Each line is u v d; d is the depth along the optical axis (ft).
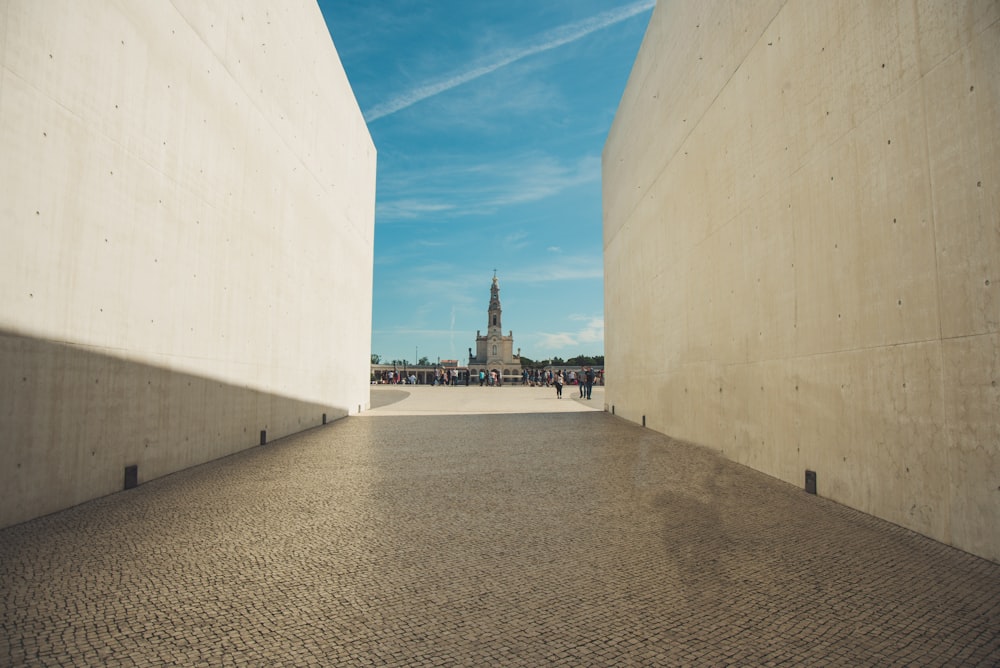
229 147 26.32
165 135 21.08
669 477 22.58
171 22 21.36
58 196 15.88
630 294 47.26
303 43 36.42
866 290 16.46
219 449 26.12
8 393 14.46
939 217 13.64
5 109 14.06
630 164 47.14
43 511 15.80
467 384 179.01
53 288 15.80
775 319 22.09
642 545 14.24
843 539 14.42
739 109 25.26
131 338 19.34
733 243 26.05
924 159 14.10
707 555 13.46
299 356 36.73
